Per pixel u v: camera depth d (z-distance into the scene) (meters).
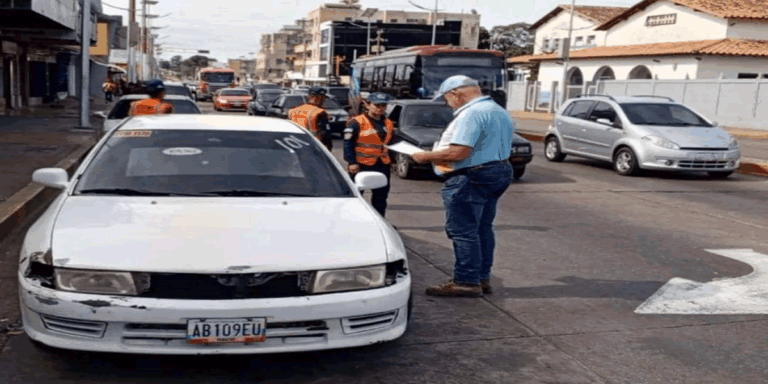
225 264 3.52
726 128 32.09
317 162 4.97
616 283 6.16
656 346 4.62
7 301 5.00
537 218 9.38
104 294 3.48
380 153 7.30
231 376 3.87
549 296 5.71
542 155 18.70
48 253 3.60
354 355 4.25
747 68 37.72
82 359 3.99
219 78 60.09
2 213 7.34
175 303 3.46
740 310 5.45
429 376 4.00
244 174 4.64
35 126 20.03
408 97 22.00
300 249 3.72
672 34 43.22
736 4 40.84
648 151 13.81
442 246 7.45
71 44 29.47
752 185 13.58
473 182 5.30
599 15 54.84
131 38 55.12
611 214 9.86
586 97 16.23
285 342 3.62
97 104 38.12
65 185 4.68
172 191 4.40
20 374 3.78
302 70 130.62
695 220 9.59
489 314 5.17
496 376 4.04
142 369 3.90
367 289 3.75
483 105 5.22
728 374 4.18
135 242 3.65
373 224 4.18
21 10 16.23
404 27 105.50
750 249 7.76
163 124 5.25
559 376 4.07
